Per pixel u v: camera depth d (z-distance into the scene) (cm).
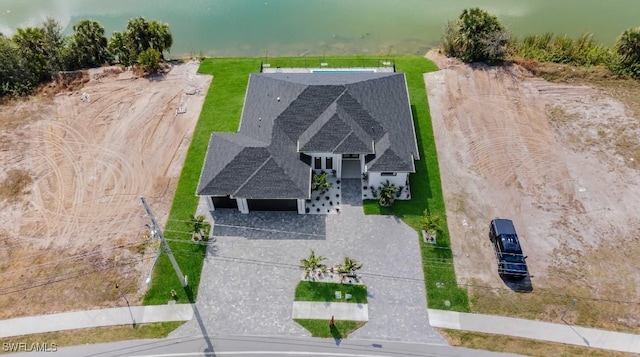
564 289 3077
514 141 4075
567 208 3553
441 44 5247
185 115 4403
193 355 2828
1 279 3216
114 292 3131
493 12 5769
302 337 2886
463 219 3497
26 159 4031
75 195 3738
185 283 3127
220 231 3462
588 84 4638
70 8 6272
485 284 3116
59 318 3011
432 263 3234
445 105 4431
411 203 3603
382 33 5594
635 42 4572
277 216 3553
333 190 3706
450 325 2923
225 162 3531
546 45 5112
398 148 3631
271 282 3159
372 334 2891
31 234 3478
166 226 3506
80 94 4684
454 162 3912
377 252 3306
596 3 5838
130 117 4403
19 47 4806
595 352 2773
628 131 4144
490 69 4800
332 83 3938
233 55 5372
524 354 2778
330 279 3158
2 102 4600
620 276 3136
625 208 3541
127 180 3841
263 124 3828
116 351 2852
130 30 4944
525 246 3322
